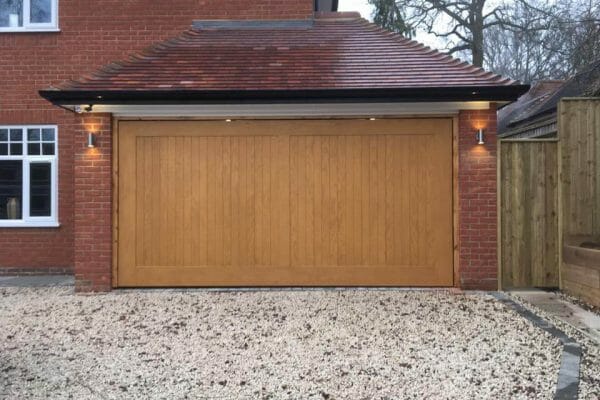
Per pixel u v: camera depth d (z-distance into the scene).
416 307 7.57
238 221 8.86
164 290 8.77
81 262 8.80
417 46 9.84
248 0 11.12
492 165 8.57
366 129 8.78
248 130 8.84
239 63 9.14
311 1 11.09
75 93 8.15
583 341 6.16
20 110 11.23
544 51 22.97
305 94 8.12
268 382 5.00
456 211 8.70
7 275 11.08
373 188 8.80
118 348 5.94
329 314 7.23
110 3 11.25
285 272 8.84
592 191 8.69
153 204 8.87
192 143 8.88
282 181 8.84
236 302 7.91
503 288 8.74
